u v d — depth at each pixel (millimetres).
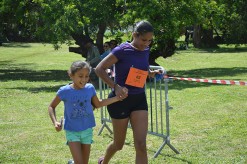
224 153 7645
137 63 5770
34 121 10695
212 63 28344
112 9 19859
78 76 5547
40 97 14555
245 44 43938
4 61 33375
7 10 21141
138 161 5629
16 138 9016
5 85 18203
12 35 58469
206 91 14820
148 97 13898
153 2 17609
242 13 34812
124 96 5582
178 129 9484
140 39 5699
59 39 18188
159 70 7168
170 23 17750
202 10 18688
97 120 10609
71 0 18812
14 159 7516
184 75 21562
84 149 5711
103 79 5754
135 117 5762
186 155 7543
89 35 22266
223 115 10828
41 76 22406
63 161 7398
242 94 14000
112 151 6129
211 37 44594
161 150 7766
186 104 12453
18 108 12508
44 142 8664
